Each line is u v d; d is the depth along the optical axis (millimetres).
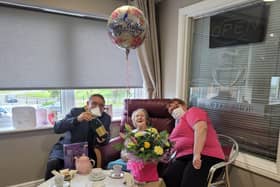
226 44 2010
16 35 2020
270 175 1632
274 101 1673
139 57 2553
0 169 2027
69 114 2080
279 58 1628
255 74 1792
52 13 2180
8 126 2145
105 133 1924
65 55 2281
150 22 2518
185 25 2332
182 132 1791
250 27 1803
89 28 2402
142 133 1425
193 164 1531
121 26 1648
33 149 2172
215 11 2076
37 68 2141
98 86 2510
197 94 2355
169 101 2191
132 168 1480
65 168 1620
